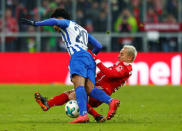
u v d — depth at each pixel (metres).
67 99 24.80
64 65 61.34
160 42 67.44
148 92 49.53
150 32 67.06
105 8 67.44
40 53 61.72
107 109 33.41
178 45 67.69
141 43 67.06
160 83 60.62
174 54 60.62
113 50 67.00
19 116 28.17
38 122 24.20
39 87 54.66
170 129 20.31
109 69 23.97
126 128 20.58
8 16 67.00
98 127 20.88
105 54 60.84
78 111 24.11
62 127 20.97
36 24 22.91
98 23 67.00
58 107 33.91
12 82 61.94
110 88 24.53
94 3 67.56
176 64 60.50
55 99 24.56
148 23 67.25
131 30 66.75
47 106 24.34
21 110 32.16
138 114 29.66
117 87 24.72
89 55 23.53
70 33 23.64
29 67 61.78
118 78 24.39
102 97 23.34
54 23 23.23
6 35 66.62
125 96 45.06
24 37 66.56
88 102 24.39
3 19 66.88
